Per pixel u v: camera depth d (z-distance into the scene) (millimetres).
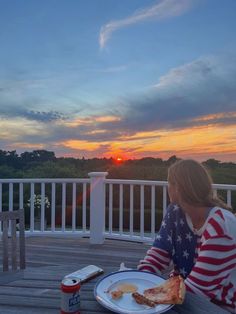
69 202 9109
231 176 5969
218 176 5953
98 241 5242
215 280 1401
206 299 1352
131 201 5277
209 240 1430
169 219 1726
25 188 6562
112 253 4738
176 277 1442
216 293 1402
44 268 1811
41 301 1387
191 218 1602
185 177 1535
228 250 1418
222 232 1426
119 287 1420
